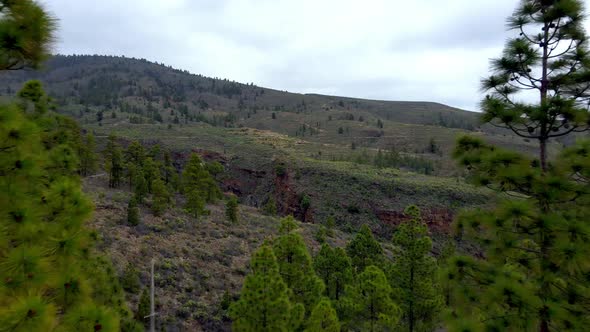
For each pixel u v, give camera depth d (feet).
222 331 69.46
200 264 95.71
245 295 41.98
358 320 56.90
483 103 25.17
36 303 11.30
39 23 13.61
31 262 12.37
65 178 17.16
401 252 58.80
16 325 10.87
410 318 56.59
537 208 22.43
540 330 21.77
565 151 21.40
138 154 206.28
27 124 13.35
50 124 28.89
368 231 92.32
